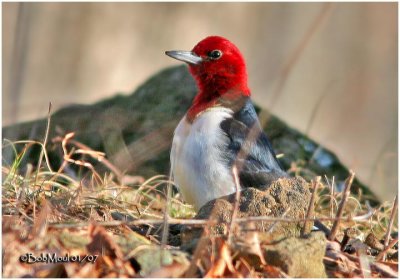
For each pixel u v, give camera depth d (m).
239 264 7.70
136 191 10.50
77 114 13.79
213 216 8.14
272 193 8.62
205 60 11.23
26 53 10.13
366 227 10.40
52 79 22.42
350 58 24.67
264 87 23.83
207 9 26.08
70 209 9.05
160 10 25.59
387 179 14.99
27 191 9.27
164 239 7.85
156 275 7.45
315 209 10.61
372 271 8.21
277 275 7.60
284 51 25.78
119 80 23.64
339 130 22.89
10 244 7.63
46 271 7.45
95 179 11.32
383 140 22.72
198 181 10.09
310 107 23.16
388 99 24.00
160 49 25.16
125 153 13.07
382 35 24.81
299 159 13.84
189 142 10.24
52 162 13.02
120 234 8.14
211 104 10.85
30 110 15.39
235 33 26.14
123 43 24.45
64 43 23.00
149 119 14.05
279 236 8.05
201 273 7.56
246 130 10.49
